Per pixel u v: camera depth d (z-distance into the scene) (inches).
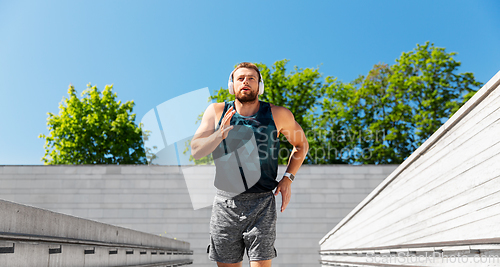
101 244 113.0
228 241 80.6
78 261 98.5
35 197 439.5
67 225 90.5
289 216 439.5
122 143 971.3
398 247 146.6
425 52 930.1
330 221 437.7
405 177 144.6
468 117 97.7
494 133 85.5
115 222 438.9
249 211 78.6
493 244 84.2
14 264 67.7
